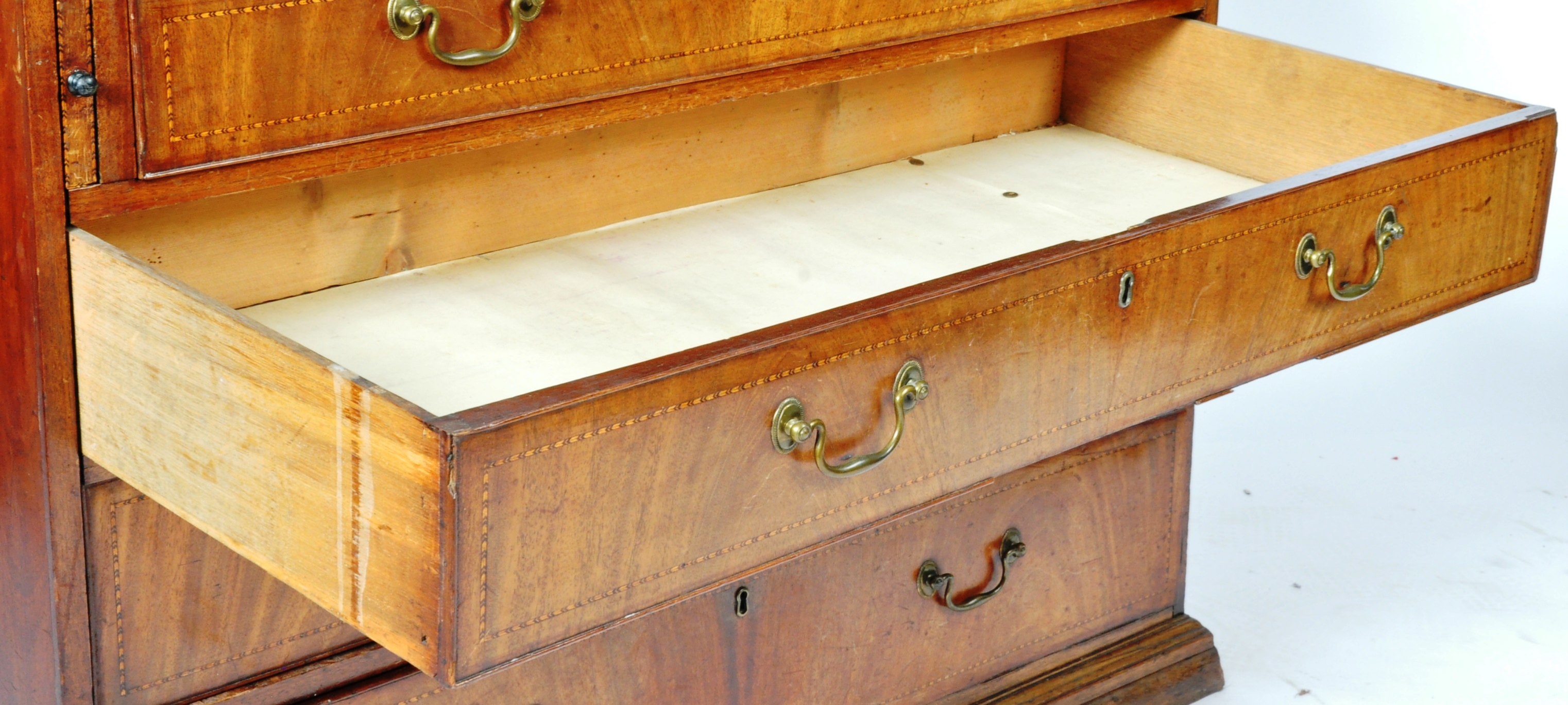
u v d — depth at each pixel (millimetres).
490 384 1307
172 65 1189
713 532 1157
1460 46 3344
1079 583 2059
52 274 1196
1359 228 1518
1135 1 1853
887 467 1255
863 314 1184
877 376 1212
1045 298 1299
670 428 1094
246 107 1235
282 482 1081
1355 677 2211
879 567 1830
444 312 1446
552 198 1612
